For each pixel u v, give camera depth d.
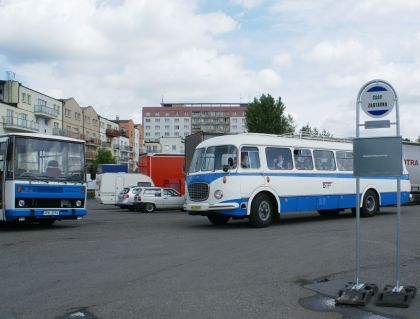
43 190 14.62
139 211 29.83
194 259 9.12
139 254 9.72
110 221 18.77
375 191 19.02
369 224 15.46
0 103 68.69
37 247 10.78
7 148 14.31
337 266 8.35
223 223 16.72
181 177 33.25
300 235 12.59
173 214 25.34
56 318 5.55
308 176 16.67
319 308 5.88
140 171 36.03
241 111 176.00
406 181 20.45
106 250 10.27
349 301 5.94
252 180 15.02
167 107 177.12
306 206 16.50
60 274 7.84
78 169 15.57
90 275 7.75
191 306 5.97
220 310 5.80
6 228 15.52
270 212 15.36
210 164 15.23
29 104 76.75
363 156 6.50
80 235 13.13
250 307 5.92
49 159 14.95
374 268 8.18
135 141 140.50
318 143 17.50
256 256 9.40
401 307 5.80
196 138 24.64
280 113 49.19
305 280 7.36
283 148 16.16
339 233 12.88
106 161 94.00
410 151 30.28
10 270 8.19
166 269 8.19
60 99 89.56
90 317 5.57
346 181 18.02
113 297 6.41
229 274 7.78
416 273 7.74
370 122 6.58
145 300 6.25
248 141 15.29
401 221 16.45
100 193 35.12
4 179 14.26
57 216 14.84
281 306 5.97
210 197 14.84
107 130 113.31
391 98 6.41
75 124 94.50
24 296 6.49
